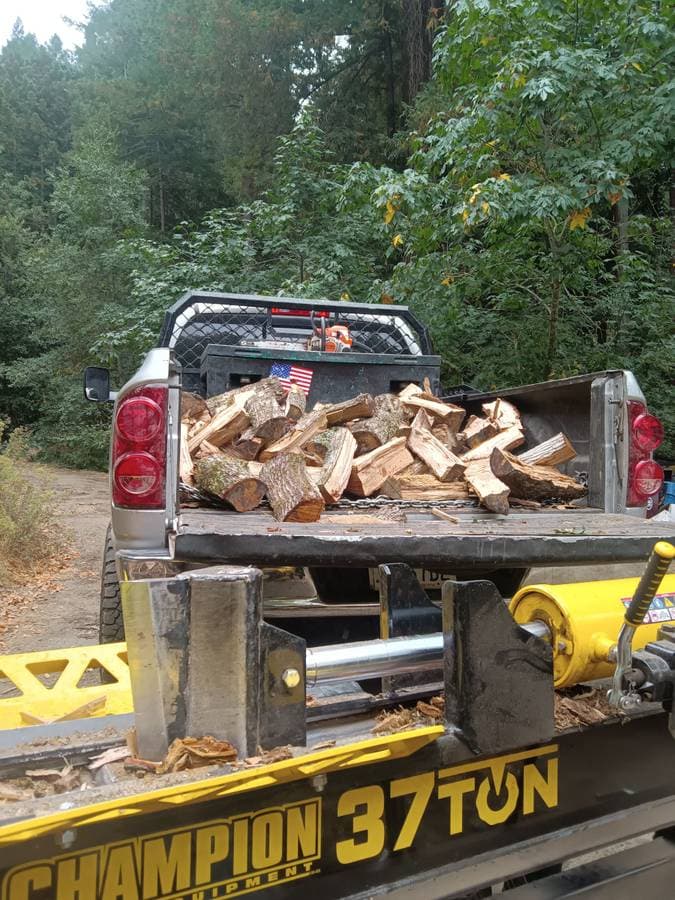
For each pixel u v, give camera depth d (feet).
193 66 69.72
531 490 10.02
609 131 25.55
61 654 7.62
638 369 28.25
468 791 5.33
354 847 4.89
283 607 8.52
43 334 72.18
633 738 6.07
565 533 8.00
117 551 8.33
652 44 24.29
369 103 65.16
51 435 66.85
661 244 33.65
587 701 6.17
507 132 25.07
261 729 4.77
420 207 25.66
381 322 17.99
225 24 60.95
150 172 89.04
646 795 6.10
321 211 33.63
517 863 5.46
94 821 3.84
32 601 20.68
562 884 5.60
